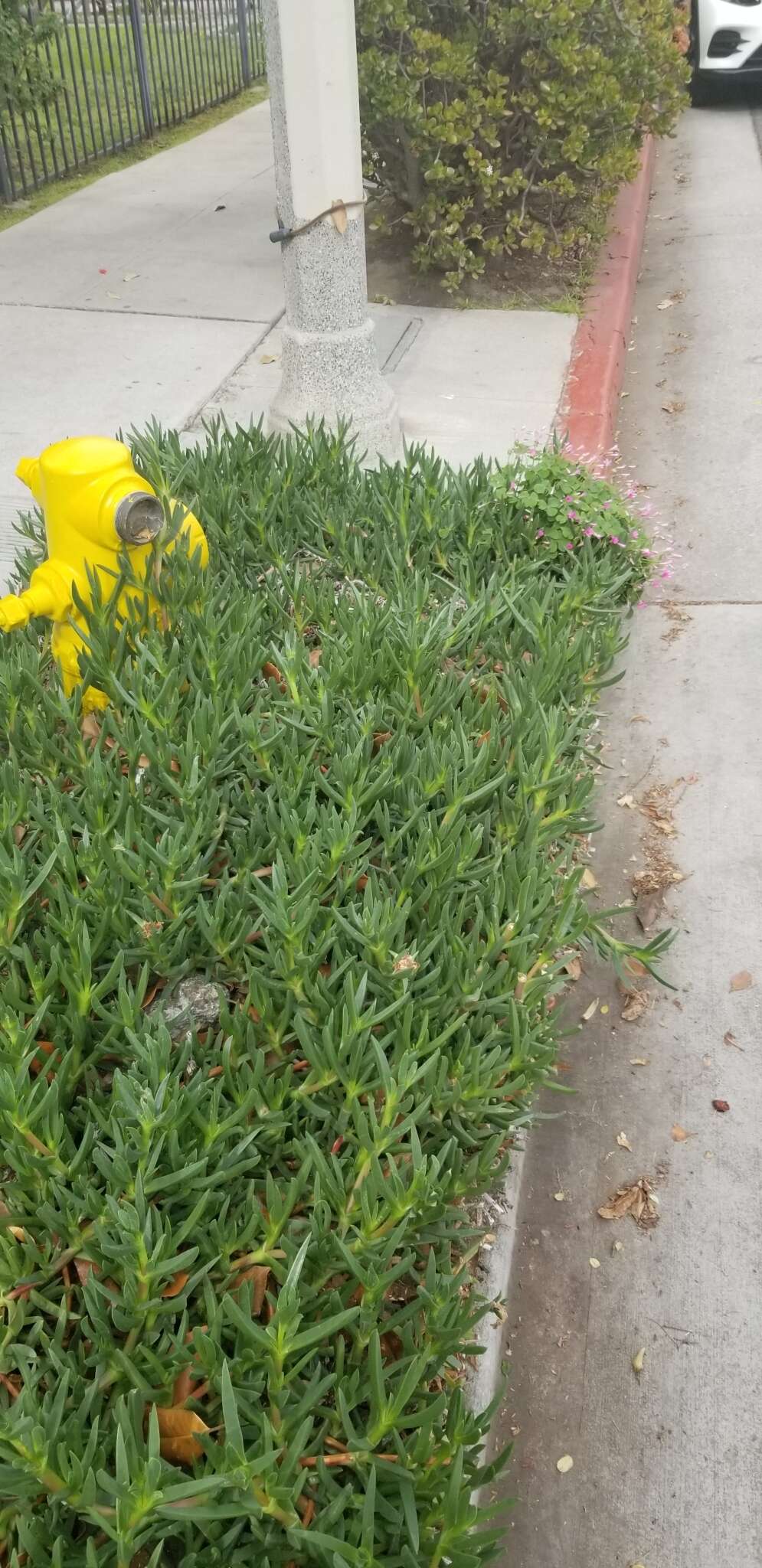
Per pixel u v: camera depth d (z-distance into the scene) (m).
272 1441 1.62
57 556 3.15
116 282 7.50
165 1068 2.04
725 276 7.98
